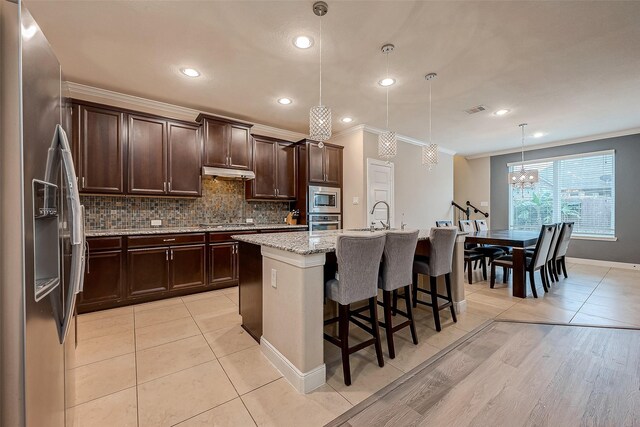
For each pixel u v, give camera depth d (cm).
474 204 741
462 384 180
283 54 264
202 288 363
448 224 543
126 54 264
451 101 378
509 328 264
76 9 203
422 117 445
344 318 182
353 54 264
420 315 299
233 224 451
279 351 197
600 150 549
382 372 194
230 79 315
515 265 362
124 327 262
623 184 526
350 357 214
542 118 448
